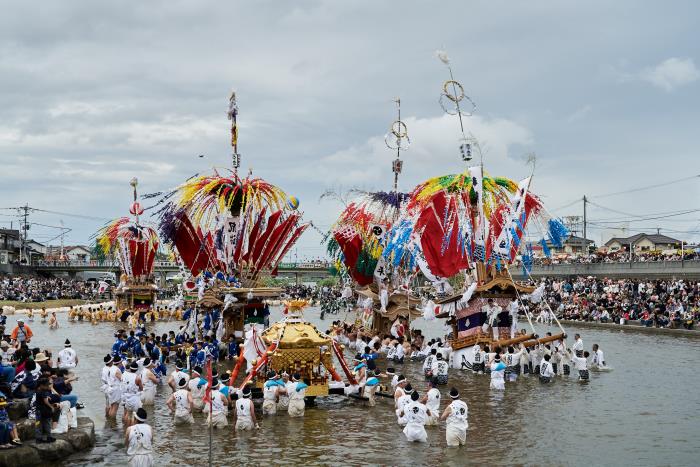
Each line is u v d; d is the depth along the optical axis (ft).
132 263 212.43
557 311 215.72
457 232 116.47
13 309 231.50
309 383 79.30
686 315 171.32
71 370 103.91
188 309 132.87
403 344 127.34
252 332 81.00
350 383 84.23
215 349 110.22
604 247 318.04
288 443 62.23
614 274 237.45
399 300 142.51
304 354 79.66
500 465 55.67
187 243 132.77
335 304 264.93
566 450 60.08
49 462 54.70
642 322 177.99
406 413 63.57
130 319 186.50
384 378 100.68
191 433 65.57
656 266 217.36
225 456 58.03
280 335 80.38
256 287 132.26
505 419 72.38
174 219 128.36
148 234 211.41
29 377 61.93
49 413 55.62
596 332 174.70
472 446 61.46
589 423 70.38
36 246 515.91
